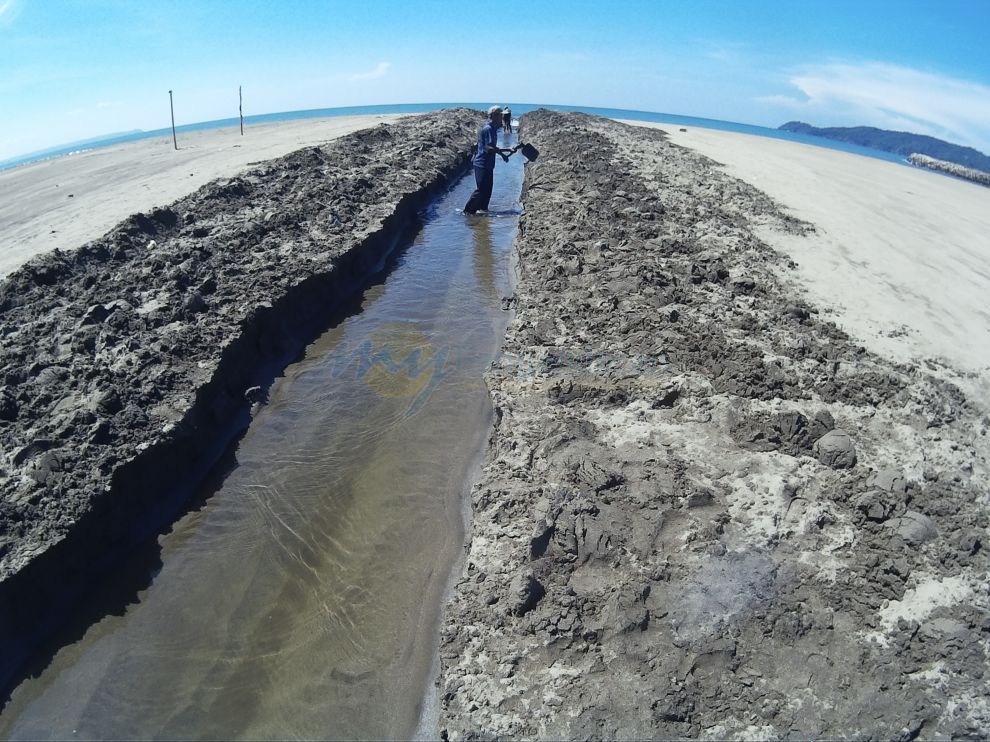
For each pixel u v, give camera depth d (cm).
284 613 651
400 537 737
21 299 1024
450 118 3400
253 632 632
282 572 698
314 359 1106
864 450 757
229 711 561
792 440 762
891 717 485
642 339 975
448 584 670
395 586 675
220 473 848
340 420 947
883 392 861
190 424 844
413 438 903
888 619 559
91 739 542
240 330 1020
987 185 3688
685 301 1094
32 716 561
